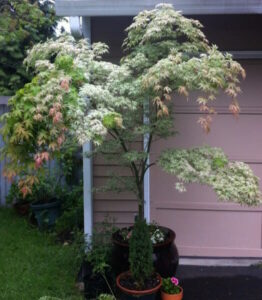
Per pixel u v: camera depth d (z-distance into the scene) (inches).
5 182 252.2
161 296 132.6
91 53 128.3
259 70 165.2
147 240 126.8
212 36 160.7
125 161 137.6
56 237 199.5
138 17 126.6
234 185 117.7
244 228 173.0
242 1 135.9
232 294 144.3
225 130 168.9
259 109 167.2
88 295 138.8
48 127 99.2
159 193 172.6
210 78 106.9
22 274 155.4
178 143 168.9
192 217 173.6
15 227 211.2
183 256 175.0
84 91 110.0
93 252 151.2
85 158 159.2
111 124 106.9
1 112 248.7
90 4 138.4
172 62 109.6
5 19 282.7
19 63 331.0
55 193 223.9
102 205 170.7
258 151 169.2
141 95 123.9
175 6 138.5
